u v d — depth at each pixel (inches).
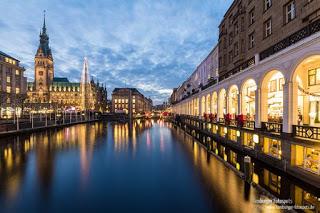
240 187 490.9
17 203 430.0
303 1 624.4
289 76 566.9
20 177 587.5
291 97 559.2
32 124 1844.2
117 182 549.6
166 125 2778.1
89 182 550.9
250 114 1015.0
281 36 735.1
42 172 633.0
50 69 5595.5
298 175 501.7
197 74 2352.4
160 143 1193.4
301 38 530.3
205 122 1501.0
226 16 1358.3
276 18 766.5
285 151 564.7
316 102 636.7
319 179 436.1
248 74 839.7
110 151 957.8
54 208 409.4
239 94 935.0
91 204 426.3
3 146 1101.1
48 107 3216.0
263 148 709.9
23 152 938.1
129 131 1931.6
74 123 2856.8
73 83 5718.5
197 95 1905.8
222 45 1371.8
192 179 558.6
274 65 644.1
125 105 5728.3
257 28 917.8
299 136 519.2
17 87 2913.4
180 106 3511.3
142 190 495.2
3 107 2406.5
